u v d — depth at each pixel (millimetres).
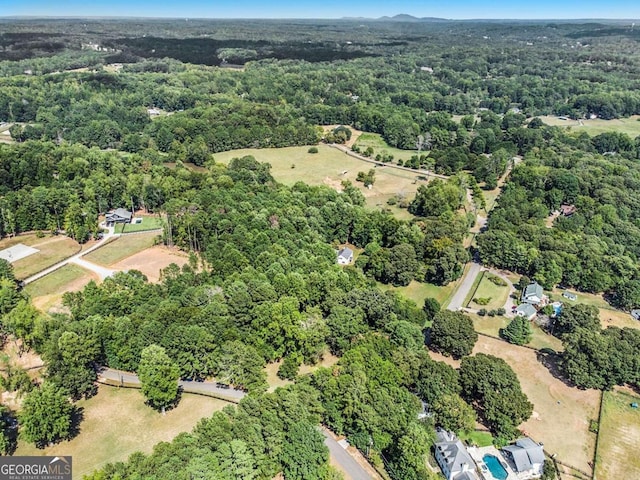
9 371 106625
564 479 93875
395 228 178500
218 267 139125
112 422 96250
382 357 110438
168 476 73000
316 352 116062
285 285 129375
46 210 179500
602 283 158875
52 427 88250
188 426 95812
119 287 131625
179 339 105188
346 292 136125
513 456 93125
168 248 170250
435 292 157875
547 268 162125
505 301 154375
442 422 98875
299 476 82938
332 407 95812
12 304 121875
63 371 99812
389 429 91625
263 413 88875
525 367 125250
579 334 123188
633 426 107750
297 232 168625
